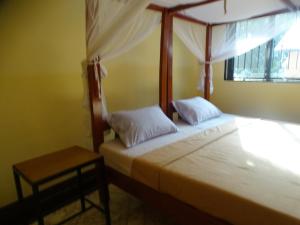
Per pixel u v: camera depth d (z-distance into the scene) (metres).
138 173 1.74
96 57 1.99
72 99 2.30
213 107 3.07
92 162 1.73
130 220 1.94
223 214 1.30
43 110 2.10
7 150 1.92
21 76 1.92
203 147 1.95
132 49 2.82
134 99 2.96
